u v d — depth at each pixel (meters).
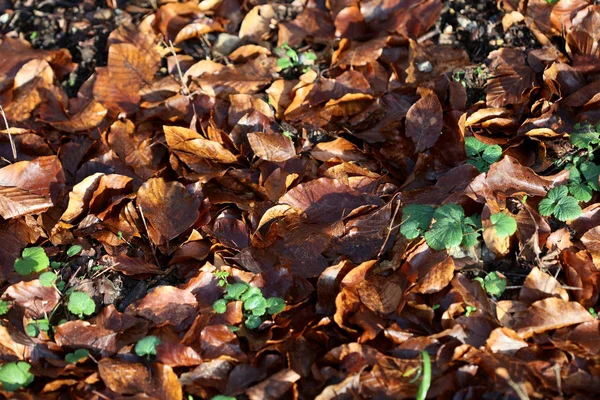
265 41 1.21
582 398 0.93
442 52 1.17
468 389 0.93
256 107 1.12
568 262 0.99
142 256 1.04
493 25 1.18
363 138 1.11
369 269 1.00
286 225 1.04
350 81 1.14
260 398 0.93
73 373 0.95
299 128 1.12
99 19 1.22
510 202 1.03
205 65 1.16
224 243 1.03
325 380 0.94
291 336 0.97
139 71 1.17
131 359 0.96
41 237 1.05
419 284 0.98
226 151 1.08
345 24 1.20
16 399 0.94
